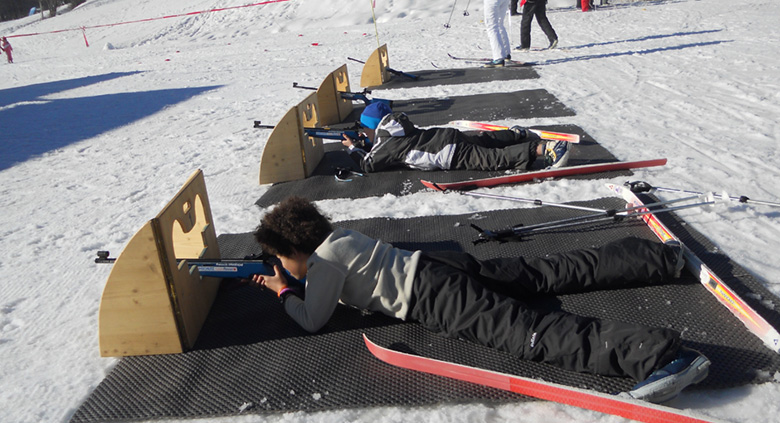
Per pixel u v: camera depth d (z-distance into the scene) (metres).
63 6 46.66
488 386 2.18
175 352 2.64
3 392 2.50
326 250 2.48
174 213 2.63
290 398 2.25
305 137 4.86
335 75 7.05
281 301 2.69
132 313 2.57
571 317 2.19
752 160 4.27
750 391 2.02
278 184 4.88
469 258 2.66
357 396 2.22
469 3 21.28
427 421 2.05
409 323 2.66
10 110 10.75
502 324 2.25
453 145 4.50
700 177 4.03
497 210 3.78
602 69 8.35
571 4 19.56
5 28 40.38
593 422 1.96
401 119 4.62
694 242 3.10
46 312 3.21
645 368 1.98
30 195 5.49
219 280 3.13
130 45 25.55
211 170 5.56
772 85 6.44
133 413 2.29
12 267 3.85
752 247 3.01
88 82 14.01
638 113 5.86
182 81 12.26
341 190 4.50
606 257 2.62
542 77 8.22
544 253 3.13
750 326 2.31
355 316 2.76
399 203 4.09
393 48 13.77
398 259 2.50
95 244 4.11
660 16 14.67
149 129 7.89
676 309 2.52
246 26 25.16
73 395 2.45
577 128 5.50
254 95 9.59
